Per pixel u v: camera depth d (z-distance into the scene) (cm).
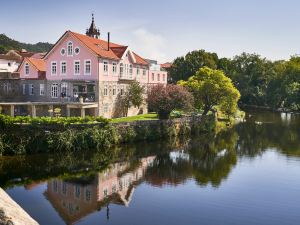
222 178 3050
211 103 5928
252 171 3278
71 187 2738
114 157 3700
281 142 4756
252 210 2328
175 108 4922
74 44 4925
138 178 3014
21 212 2028
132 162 3541
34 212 2231
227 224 2106
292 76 10044
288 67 10294
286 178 3061
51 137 3597
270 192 2692
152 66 6638
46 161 3350
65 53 5003
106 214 2223
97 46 5144
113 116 5144
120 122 4184
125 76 5459
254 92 10850
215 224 2103
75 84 4972
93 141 3806
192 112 6016
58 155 3534
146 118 5216
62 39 4981
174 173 3189
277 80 10250
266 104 10794
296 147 4422
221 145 4516
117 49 5459
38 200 2444
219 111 7256
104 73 4878
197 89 5825
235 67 11700
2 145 3400
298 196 2609
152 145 4341
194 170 3294
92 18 6312
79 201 2444
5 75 5591
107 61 4953
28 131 3550
